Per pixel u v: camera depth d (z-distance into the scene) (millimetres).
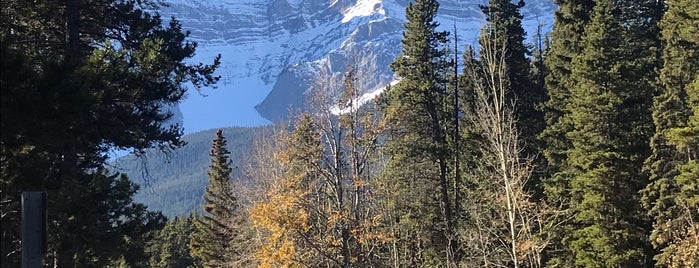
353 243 22359
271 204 20891
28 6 14016
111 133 14531
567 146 28531
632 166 24859
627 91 25531
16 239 12555
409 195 28828
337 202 21734
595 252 24938
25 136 8961
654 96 25656
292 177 21656
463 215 29688
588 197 24578
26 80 8820
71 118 9750
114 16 16906
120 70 14656
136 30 16781
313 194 22141
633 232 24359
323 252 21125
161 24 17656
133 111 15781
